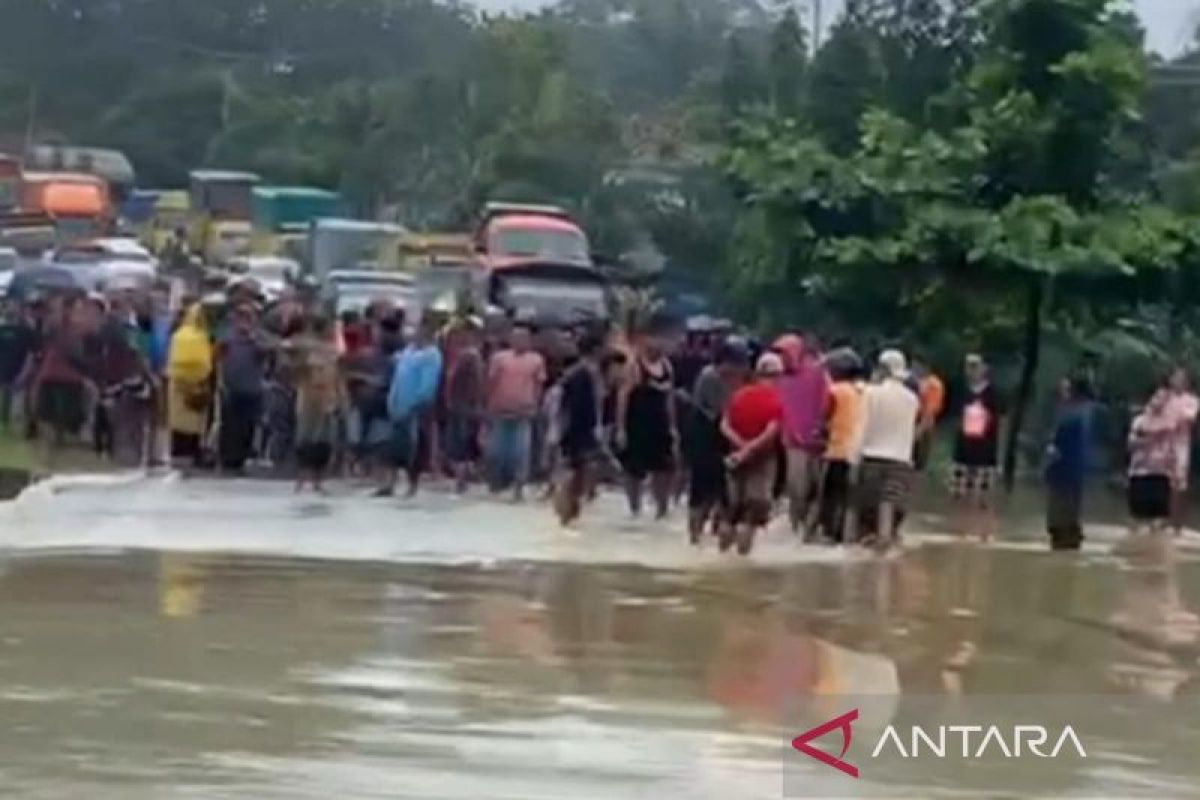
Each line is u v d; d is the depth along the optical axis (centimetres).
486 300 11462
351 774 3048
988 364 9081
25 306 8656
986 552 6319
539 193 17475
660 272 13588
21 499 6569
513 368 7300
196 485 7231
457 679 3791
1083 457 6556
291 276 13475
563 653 4109
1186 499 7750
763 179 9644
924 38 11044
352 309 9381
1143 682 4059
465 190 18312
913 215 9356
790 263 9631
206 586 4825
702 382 5994
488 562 5500
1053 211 9250
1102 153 9519
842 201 9512
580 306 11388
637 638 4328
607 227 16525
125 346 7856
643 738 3353
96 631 4172
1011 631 4659
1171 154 11919
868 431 6100
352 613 4506
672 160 16900
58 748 3166
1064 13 9494
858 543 6166
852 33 10975
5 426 8331
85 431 8031
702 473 5975
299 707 3497
